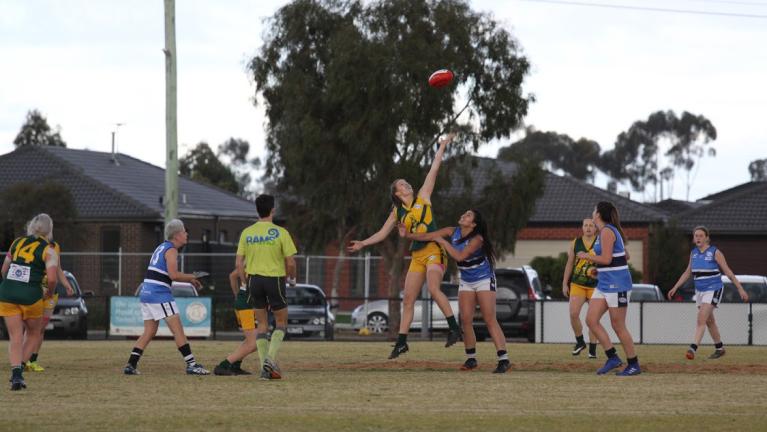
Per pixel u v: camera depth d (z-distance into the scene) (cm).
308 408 3206
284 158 11075
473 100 10869
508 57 10769
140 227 15050
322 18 10800
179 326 4450
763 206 16650
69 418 2966
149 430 2756
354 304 14700
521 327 8944
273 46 11025
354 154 10575
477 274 4559
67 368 4822
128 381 4041
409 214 4525
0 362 5153
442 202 11012
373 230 11025
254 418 2977
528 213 11150
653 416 3061
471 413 3106
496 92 10794
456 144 10781
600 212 4403
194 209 16362
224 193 18738
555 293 14688
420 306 10350
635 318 8250
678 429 2827
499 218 11056
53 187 13975
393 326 10400
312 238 11612
